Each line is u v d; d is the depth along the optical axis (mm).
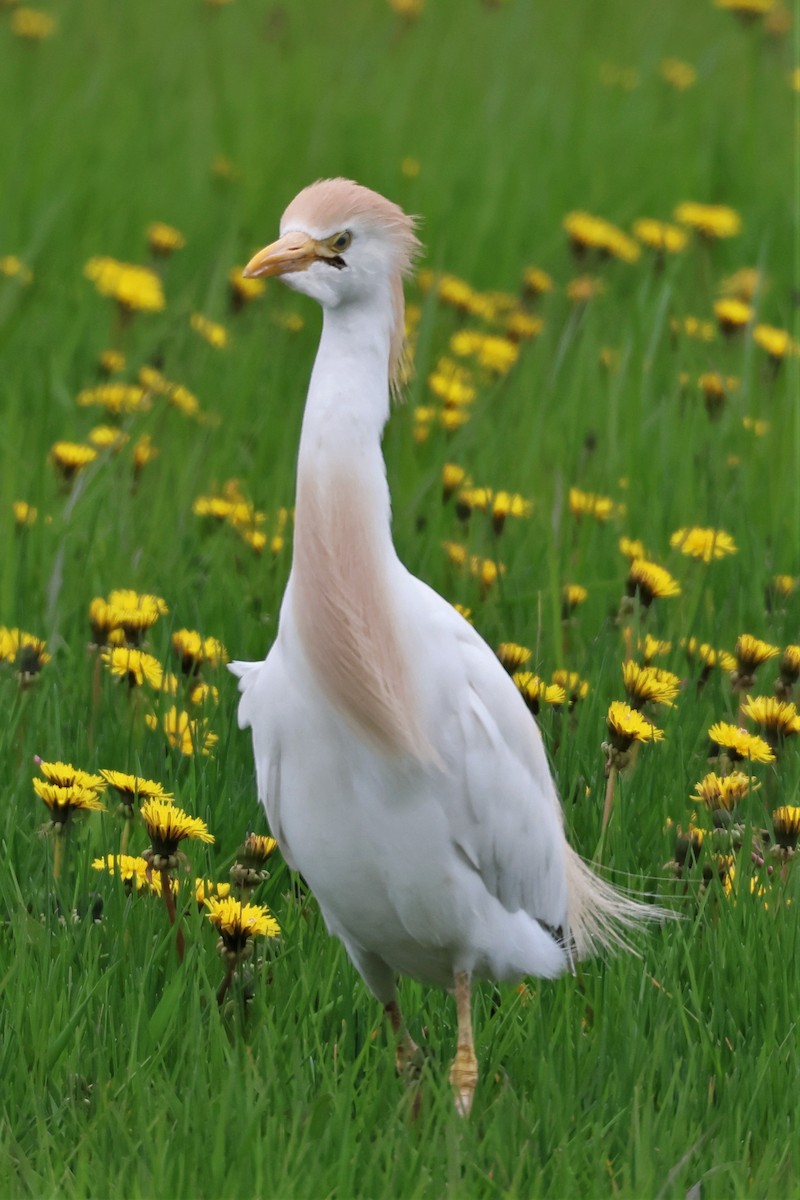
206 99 23047
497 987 9133
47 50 25297
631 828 9656
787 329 17734
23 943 8023
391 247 7512
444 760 7711
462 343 15727
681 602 11938
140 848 9148
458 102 24094
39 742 10164
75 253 18797
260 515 13023
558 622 11195
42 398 14773
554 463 14352
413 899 7848
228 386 15367
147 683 10672
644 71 25547
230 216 19500
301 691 7621
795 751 10469
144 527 12875
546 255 19453
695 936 8641
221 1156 6789
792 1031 8016
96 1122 7078
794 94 24656
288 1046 7793
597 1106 7516
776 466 14531
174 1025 7793
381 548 7551
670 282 16750
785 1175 7086
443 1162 7043
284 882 9633
